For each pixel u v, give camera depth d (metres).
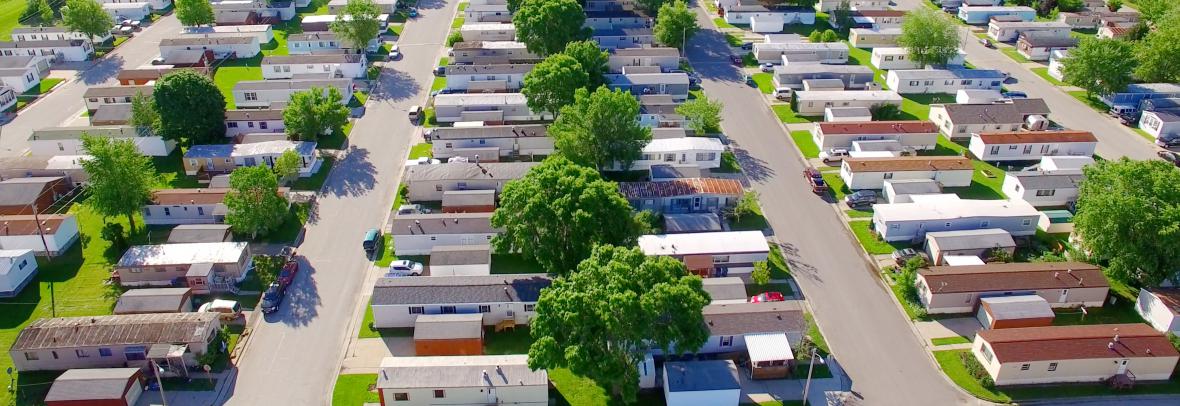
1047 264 89.12
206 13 170.38
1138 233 84.62
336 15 172.50
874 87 145.25
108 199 95.56
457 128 121.62
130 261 90.19
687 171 111.25
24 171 110.88
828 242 99.75
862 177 110.00
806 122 133.12
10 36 169.75
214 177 109.12
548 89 123.44
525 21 149.88
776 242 99.56
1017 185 107.56
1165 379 77.69
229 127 125.06
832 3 187.75
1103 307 87.62
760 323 79.94
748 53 163.12
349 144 124.19
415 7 189.50
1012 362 75.25
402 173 115.94
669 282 69.31
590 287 69.12
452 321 80.88
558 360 68.25
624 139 106.88
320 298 89.06
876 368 79.06
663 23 160.75
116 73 152.38
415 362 74.88
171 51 157.12
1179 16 149.88
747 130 130.12
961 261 92.44
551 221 82.88
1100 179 92.38
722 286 86.94
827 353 81.00
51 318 82.06
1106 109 139.62
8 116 134.12
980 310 85.31
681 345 68.81
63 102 140.25
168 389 76.25
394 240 95.31
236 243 93.88
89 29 160.38
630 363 70.56
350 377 77.69
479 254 91.56
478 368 73.94
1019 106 129.75
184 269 90.25
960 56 158.25
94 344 76.94
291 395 75.62
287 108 120.88
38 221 94.88
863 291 90.69
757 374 77.00
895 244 99.06
